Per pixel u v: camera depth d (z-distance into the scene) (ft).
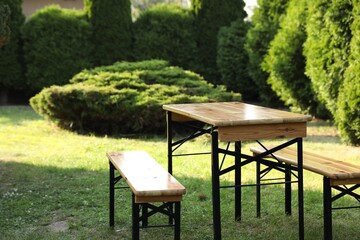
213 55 50.55
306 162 14.73
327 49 29.48
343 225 15.47
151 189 11.97
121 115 33.30
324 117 37.96
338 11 28.07
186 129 33.63
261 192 19.36
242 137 12.59
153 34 49.80
